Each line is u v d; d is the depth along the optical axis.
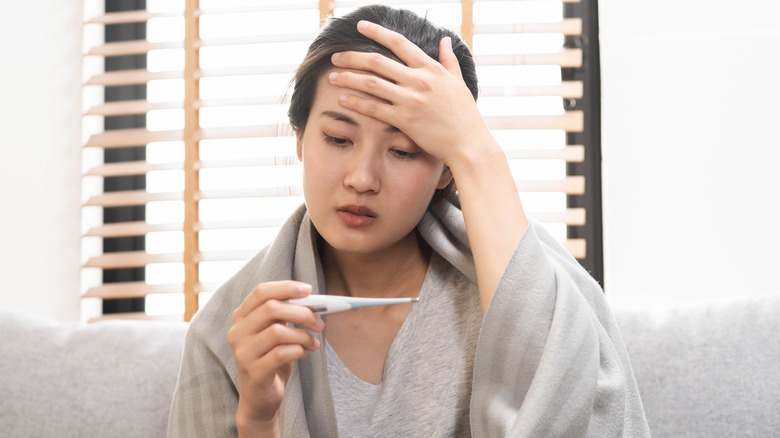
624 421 1.02
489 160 1.05
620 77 1.76
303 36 1.86
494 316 0.99
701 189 1.73
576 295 1.02
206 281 1.91
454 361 1.09
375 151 1.00
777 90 1.72
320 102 1.03
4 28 1.83
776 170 1.71
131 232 1.86
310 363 1.08
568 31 1.79
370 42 1.05
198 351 1.14
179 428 1.13
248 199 1.93
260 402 0.96
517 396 0.99
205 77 1.86
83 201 1.89
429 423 1.07
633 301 1.73
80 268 1.87
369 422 1.08
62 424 1.29
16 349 1.34
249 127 1.85
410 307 1.14
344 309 0.92
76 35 1.92
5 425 1.30
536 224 1.21
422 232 1.13
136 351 1.34
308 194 1.03
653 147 1.75
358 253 1.11
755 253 1.70
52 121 1.88
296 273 1.13
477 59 1.80
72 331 1.38
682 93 1.75
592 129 1.85
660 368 1.24
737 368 1.23
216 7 1.90
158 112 1.99
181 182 1.97
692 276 1.72
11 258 1.82
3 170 1.83
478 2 1.87
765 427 1.20
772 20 1.73
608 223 1.75
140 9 2.00
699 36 1.75
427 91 1.02
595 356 1.00
